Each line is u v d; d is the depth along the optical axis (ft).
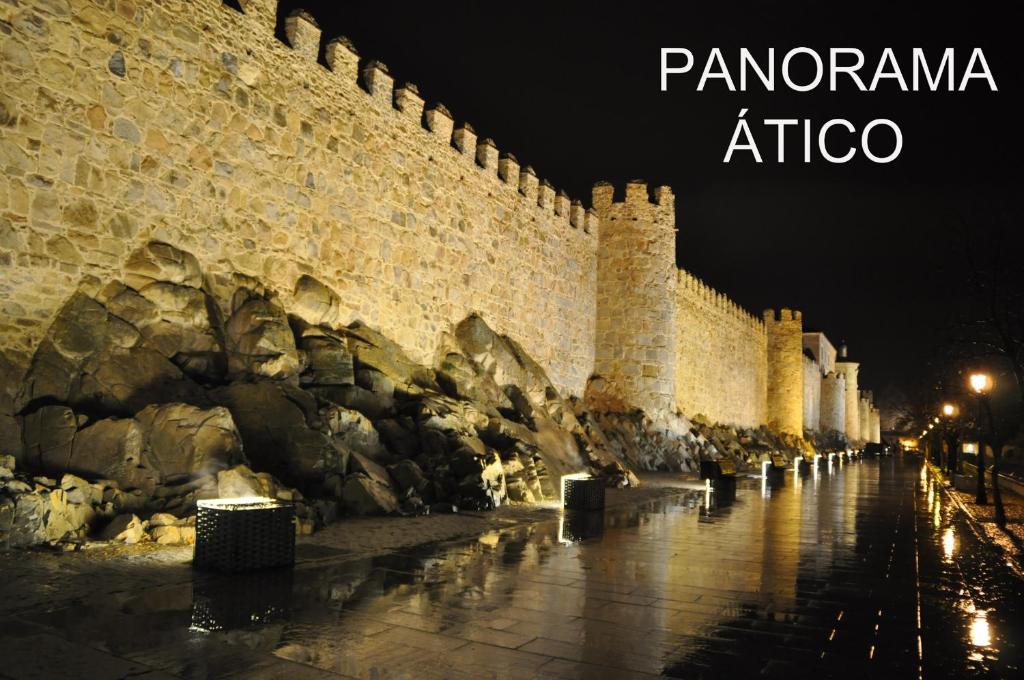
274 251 46.47
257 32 46.16
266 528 24.09
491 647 17.54
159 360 36.86
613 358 89.04
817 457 129.18
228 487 29.76
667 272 90.99
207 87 42.57
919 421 184.96
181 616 18.74
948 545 36.73
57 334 33.86
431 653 16.96
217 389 38.04
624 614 20.83
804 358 202.59
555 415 71.31
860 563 30.30
